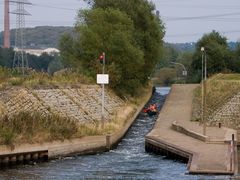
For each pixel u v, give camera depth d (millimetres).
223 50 124688
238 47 128000
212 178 35219
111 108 69500
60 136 45500
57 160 43938
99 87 74500
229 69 125188
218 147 45469
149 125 68000
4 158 40906
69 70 81438
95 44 81375
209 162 39031
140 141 55156
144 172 38625
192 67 137625
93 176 37062
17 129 43406
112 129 54469
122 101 80312
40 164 41906
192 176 36312
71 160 44000
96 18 84062
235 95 64375
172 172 38531
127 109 75062
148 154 47562
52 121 47250
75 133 47344
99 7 91500
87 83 73750
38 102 53625
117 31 81625
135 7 96750
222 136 50562
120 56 81625
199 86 99062
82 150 46750
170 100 87000
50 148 44125
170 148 45406
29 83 58688
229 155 41562
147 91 109250
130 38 84625
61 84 64750
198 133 51188
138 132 61688
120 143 53812
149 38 96750
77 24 86875
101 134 50688
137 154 47562
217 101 68000
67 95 61094
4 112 47594
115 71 79688
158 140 48281
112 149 50000
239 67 125312
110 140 49312
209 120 62062
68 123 48281
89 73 78812
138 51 83250
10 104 49969
